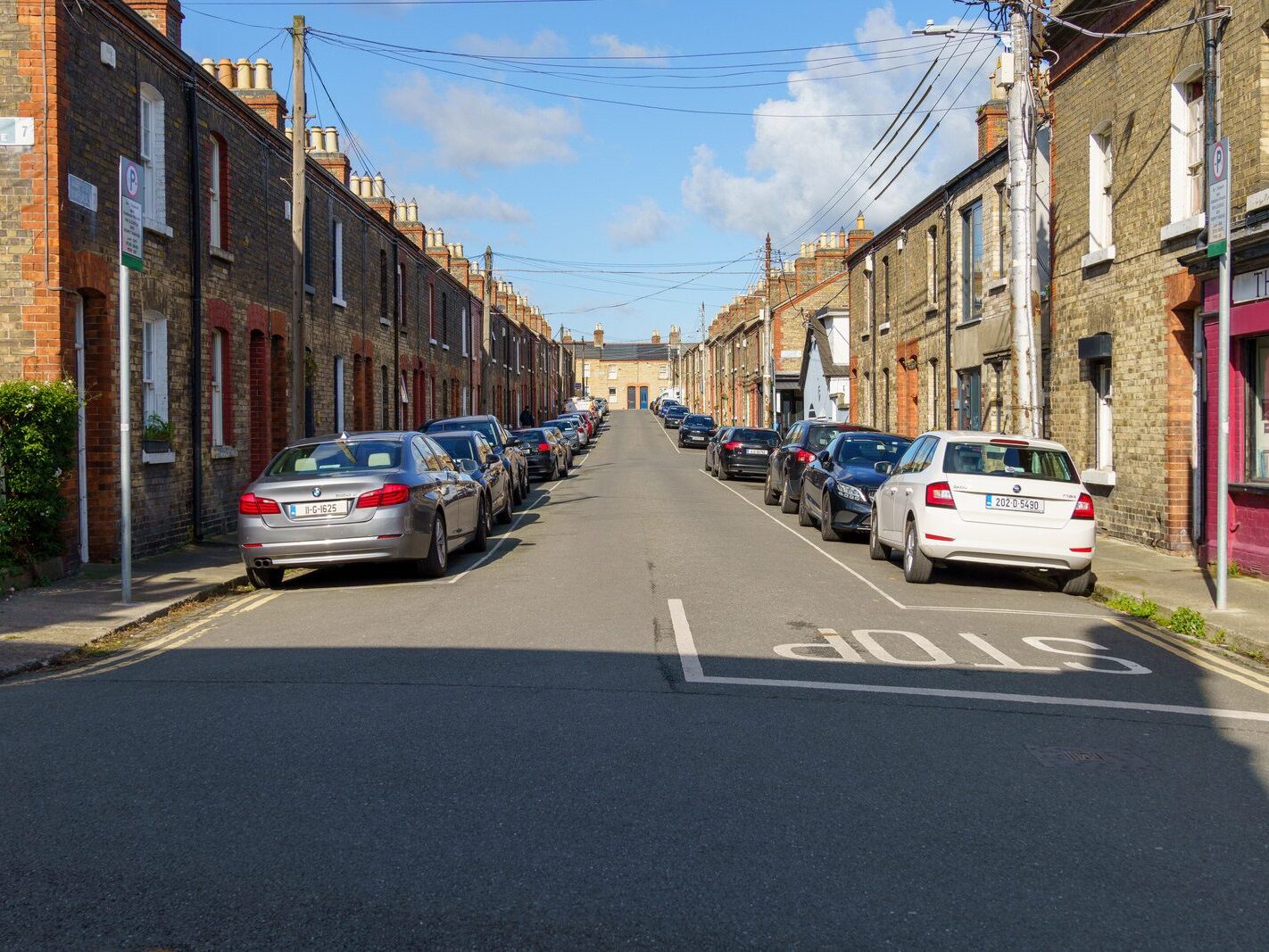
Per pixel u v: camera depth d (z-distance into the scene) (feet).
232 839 15.06
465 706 22.24
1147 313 50.06
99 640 29.81
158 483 49.24
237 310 59.52
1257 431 42.60
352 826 15.53
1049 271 63.21
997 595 38.96
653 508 72.84
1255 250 39.93
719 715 21.74
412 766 18.28
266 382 64.39
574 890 13.42
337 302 80.94
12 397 36.96
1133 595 37.29
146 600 35.60
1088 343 55.98
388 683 24.21
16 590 37.01
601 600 36.01
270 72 71.97
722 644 28.91
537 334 256.11
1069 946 12.17
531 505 76.79
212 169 56.70
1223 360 34.65
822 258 189.67
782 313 189.98
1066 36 58.49
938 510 39.14
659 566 44.37
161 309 49.37
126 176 34.09
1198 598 36.86
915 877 13.98
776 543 53.06
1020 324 47.16
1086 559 38.91
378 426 96.58
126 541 34.99
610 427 261.44
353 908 12.92
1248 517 42.39
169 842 14.94
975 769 18.63
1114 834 15.66
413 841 14.97
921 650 28.78
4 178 40.24
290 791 17.03
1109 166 55.83
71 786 17.26
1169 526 48.19
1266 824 16.19
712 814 16.14
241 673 25.53
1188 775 18.56
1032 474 39.60
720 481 103.14
